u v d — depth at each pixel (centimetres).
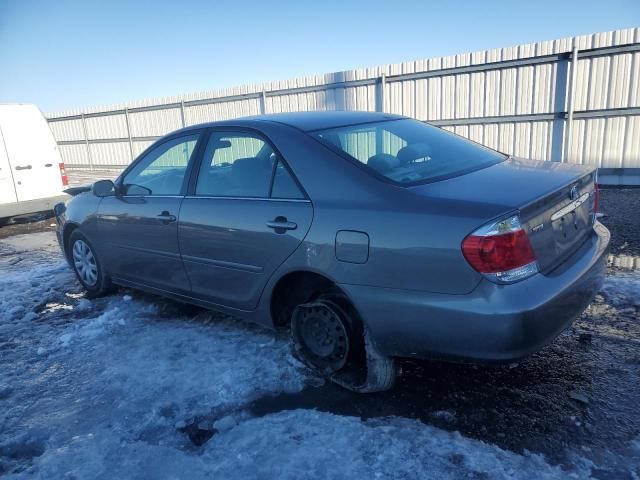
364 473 244
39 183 993
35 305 512
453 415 286
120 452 271
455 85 1129
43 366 376
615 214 728
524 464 244
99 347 400
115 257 473
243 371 343
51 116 2250
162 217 404
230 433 280
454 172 312
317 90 1361
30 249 798
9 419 311
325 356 325
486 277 244
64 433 292
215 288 379
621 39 923
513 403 295
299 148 326
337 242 290
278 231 320
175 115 1764
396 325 273
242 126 367
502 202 254
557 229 280
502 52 1052
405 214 268
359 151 323
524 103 1054
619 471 238
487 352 248
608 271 487
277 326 353
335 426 280
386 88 1230
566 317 266
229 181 367
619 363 329
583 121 998
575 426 271
